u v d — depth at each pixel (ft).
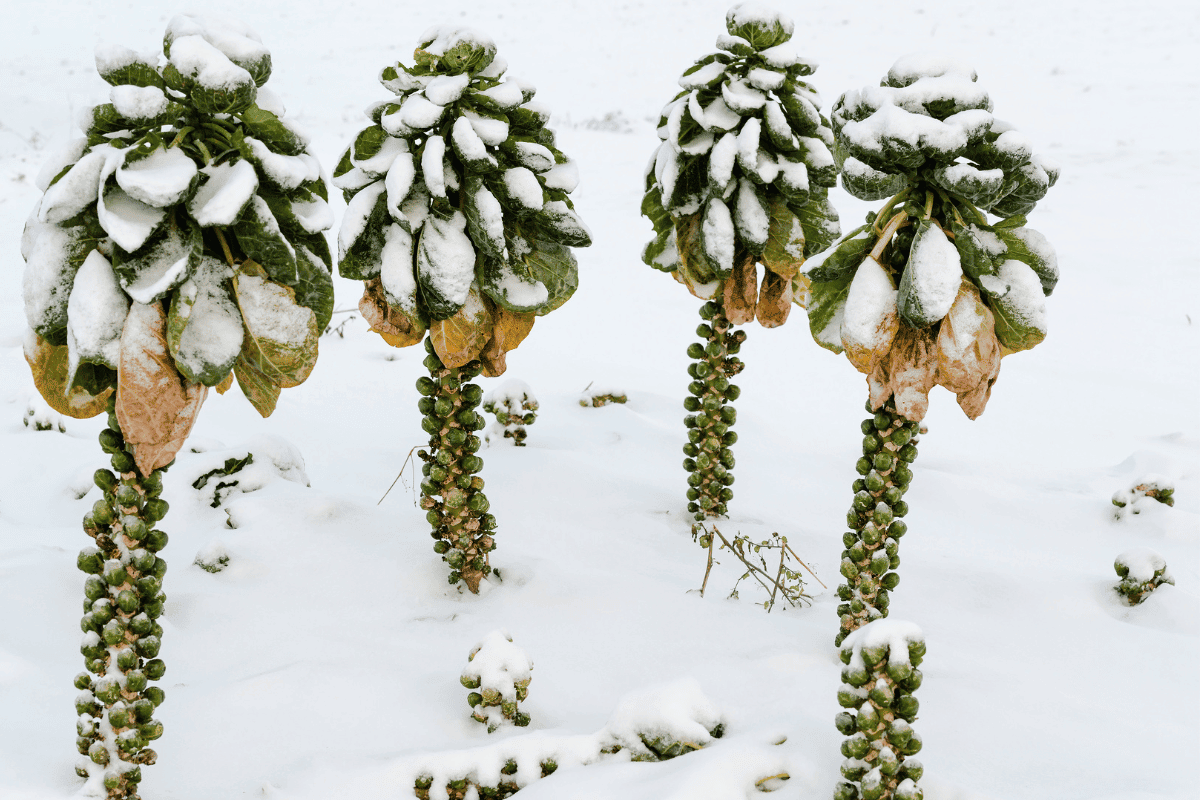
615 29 120.26
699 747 9.43
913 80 9.82
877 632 7.84
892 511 10.83
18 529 14.39
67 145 7.98
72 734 9.62
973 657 12.01
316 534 14.28
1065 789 8.95
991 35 107.96
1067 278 35.29
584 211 46.09
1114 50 98.84
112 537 8.50
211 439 16.87
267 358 8.48
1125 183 51.21
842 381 25.36
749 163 13.10
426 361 12.88
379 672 11.14
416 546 14.11
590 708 10.73
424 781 9.12
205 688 10.57
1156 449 20.59
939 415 23.04
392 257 11.57
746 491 17.78
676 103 14.07
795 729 9.49
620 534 15.43
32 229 8.48
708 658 11.69
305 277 8.63
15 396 20.03
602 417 21.33
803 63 13.71
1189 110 73.10
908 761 7.99
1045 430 22.00
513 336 13.06
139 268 7.72
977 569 14.56
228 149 8.26
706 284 14.79
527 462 17.54
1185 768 9.37
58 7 124.88
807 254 14.60
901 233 10.19
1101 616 13.41
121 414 7.75
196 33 8.09
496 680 10.00
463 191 11.69
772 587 13.98
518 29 119.96
